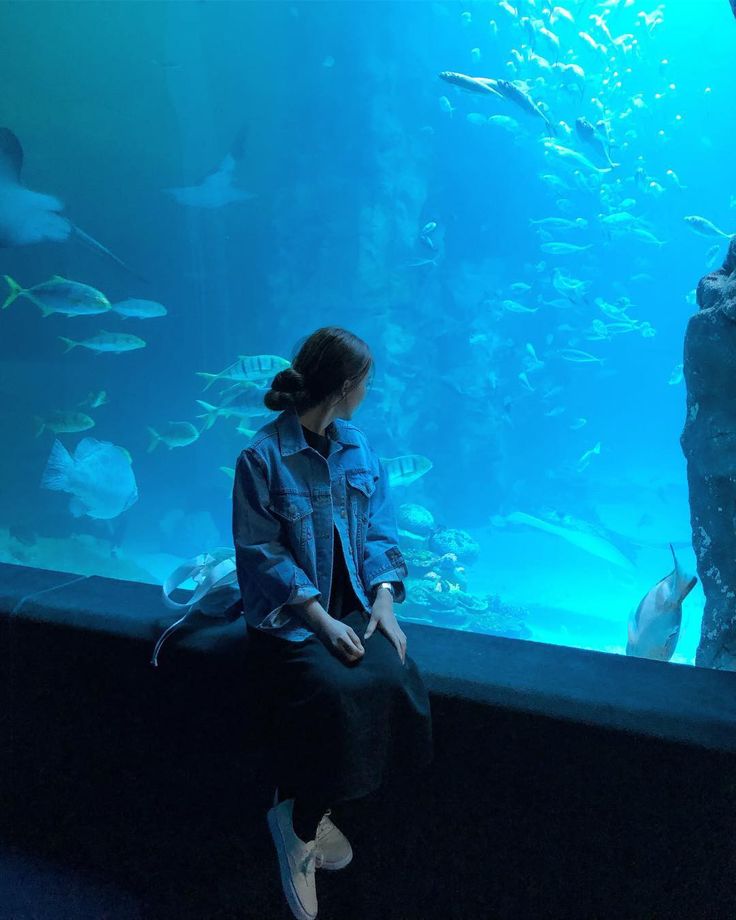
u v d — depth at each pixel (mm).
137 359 21156
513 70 18750
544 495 19297
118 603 1973
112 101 20641
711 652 2930
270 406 1596
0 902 1879
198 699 1791
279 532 1535
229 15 19219
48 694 1954
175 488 19484
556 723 1530
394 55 18203
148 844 1950
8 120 20125
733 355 2816
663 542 16484
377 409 16953
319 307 17766
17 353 20234
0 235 17484
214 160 21188
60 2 19188
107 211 21094
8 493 14992
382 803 1709
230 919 1888
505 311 18391
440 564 12055
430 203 18578
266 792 1804
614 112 22578
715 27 24094
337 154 18062
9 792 2066
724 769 1444
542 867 1636
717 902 1533
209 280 20984
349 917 1794
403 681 1487
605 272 25781
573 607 12719
